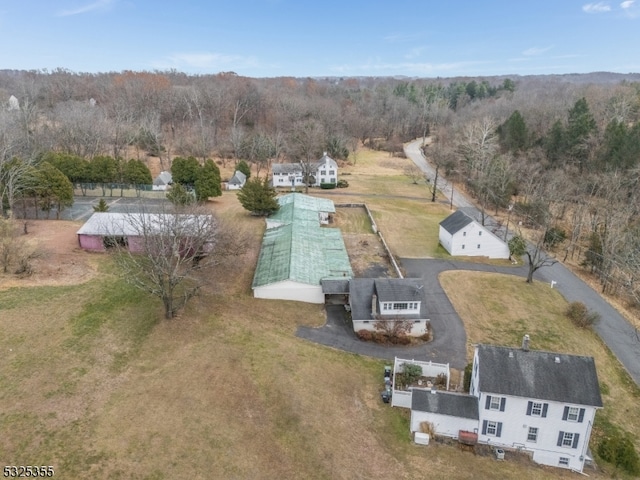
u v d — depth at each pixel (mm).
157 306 37594
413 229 64875
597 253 51438
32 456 22734
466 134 92875
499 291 46438
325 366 32781
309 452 24812
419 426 27359
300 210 63031
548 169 82812
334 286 41688
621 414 30375
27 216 58312
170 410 26734
